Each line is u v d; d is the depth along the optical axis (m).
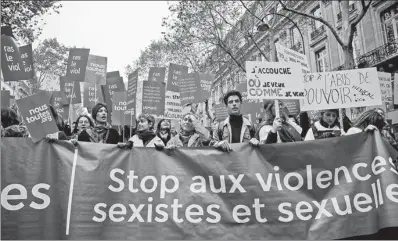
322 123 4.94
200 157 3.91
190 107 6.59
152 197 3.73
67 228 3.48
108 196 3.66
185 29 17.95
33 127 3.62
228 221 3.71
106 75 6.93
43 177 3.57
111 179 3.72
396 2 17.47
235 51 21.52
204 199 3.77
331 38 21.73
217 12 17.30
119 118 4.86
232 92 5.03
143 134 4.83
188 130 5.47
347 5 12.47
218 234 3.66
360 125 4.73
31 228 3.42
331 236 3.67
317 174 3.88
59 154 3.67
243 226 3.70
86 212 3.56
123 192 3.70
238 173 3.87
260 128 4.81
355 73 4.42
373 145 3.95
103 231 3.55
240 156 3.93
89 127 5.34
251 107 7.65
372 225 3.69
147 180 3.78
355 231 3.69
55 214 3.50
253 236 3.68
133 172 3.79
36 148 3.63
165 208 3.70
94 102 7.09
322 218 3.73
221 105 7.26
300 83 4.28
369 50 18.95
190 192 3.79
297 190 3.84
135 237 3.58
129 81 5.04
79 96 6.91
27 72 4.88
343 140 3.97
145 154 3.87
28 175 3.54
